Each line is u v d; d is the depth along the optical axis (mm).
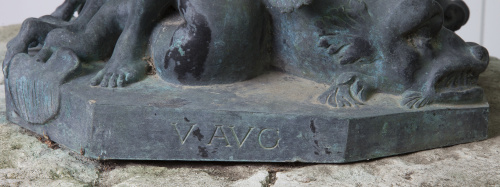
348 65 3291
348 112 3137
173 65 3262
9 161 3160
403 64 3262
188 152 3123
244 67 3336
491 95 4199
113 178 3057
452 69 3311
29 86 3396
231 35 3184
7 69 3518
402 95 3322
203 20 3139
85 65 3479
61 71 3320
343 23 3254
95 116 3045
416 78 3309
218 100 3164
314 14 3221
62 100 3234
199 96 3203
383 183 3025
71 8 4254
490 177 3094
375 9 3250
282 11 3141
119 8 3551
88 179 3043
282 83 3402
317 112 3104
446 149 3377
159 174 3078
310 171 3109
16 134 3457
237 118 3070
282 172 3119
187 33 3186
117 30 3600
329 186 2984
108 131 3068
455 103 3369
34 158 3193
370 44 3254
